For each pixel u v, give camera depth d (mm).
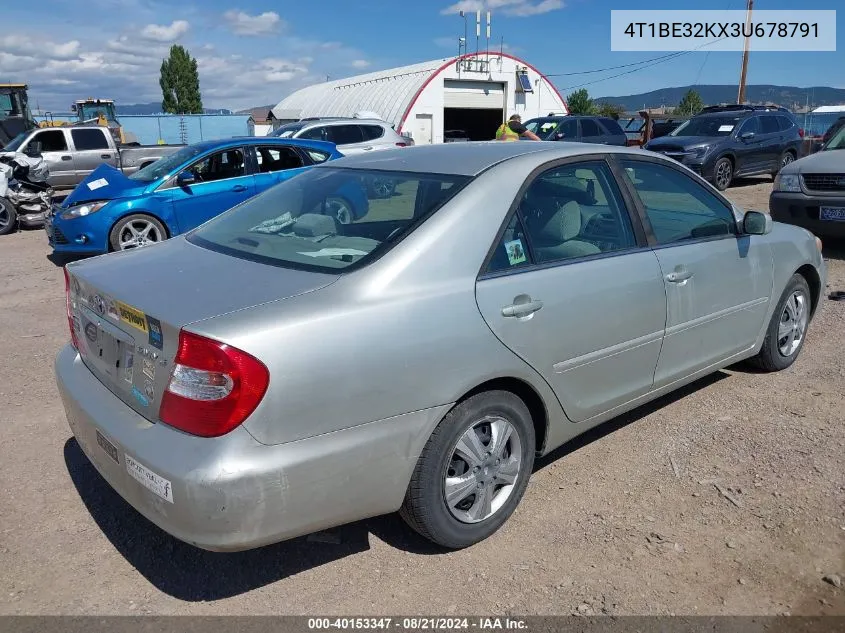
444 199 3045
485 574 2934
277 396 2432
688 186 4125
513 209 3152
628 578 2885
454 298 2840
